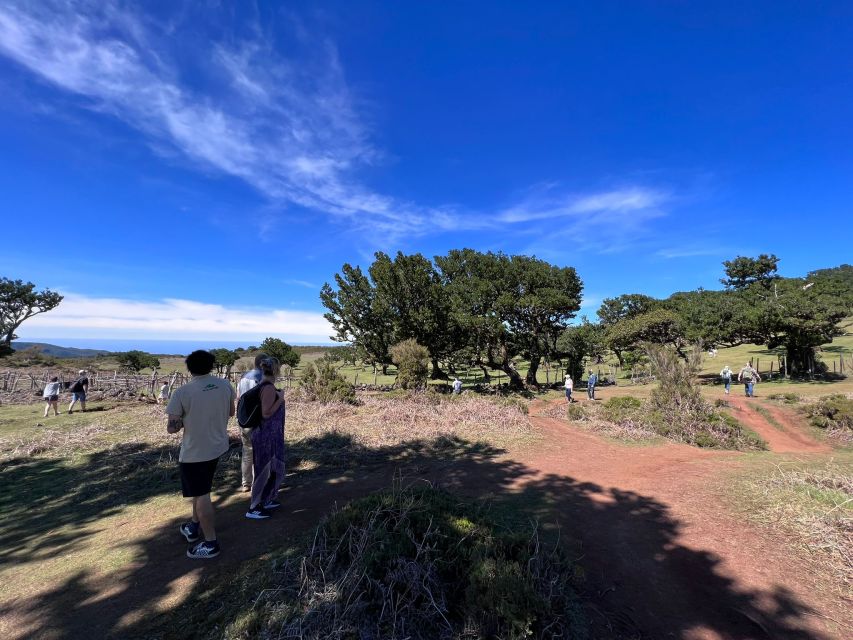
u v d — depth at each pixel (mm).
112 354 54156
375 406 14477
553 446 8578
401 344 21703
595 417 12812
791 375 28109
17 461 7867
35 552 4051
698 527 4355
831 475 5707
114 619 2840
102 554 3834
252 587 3055
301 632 2521
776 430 13852
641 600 3109
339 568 3088
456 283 31156
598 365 47281
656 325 31766
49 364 44969
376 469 6711
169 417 3537
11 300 45719
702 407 11531
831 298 25594
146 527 4457
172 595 3090
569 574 3238
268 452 4527
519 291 30016
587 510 4828
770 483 5523
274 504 4773
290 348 44500
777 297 26828
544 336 31375
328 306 27547
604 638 2674
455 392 22219
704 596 3170
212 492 5547
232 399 3908
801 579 3395
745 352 49219
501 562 2828
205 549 3604
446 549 3158
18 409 16703
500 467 6816
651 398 12461
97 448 8672
